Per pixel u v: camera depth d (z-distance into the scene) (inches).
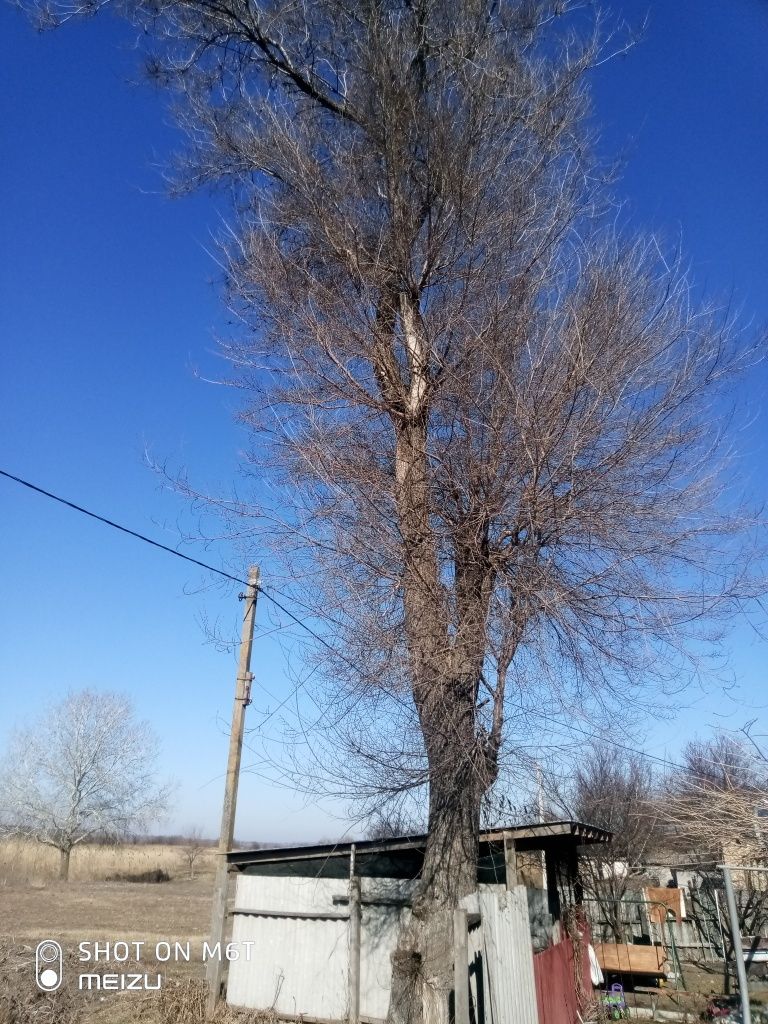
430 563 276.8
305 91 350.6
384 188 325.4
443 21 324.8
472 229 308.8
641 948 572.7
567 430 269.0
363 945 386.3
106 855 1797.5
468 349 297.0
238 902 427.5
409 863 397.1
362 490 285.3
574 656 261.4
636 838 722.8
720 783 375.6
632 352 277.7
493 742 265.9
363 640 265.9
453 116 316.2
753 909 599.2
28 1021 383.2
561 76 327.3
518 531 273.1
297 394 305.7
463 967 247.1
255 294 329.4
